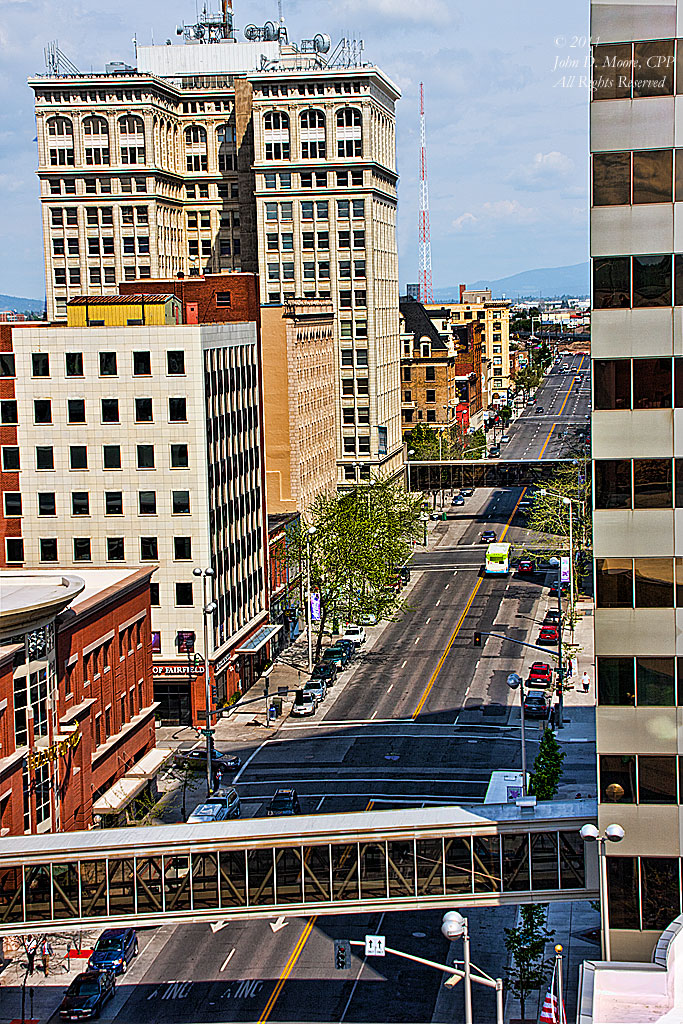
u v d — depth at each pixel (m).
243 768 87.31
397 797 79.69
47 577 78.75
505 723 94.19
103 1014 56.72
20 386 95.94
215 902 51.62
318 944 63.53
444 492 195.75
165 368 94.62
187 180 181.50
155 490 95.88
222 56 188.25
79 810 70.12
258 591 114.38
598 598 47.00
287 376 131.62
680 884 47.00
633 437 46.59
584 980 42.66
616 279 46.34
